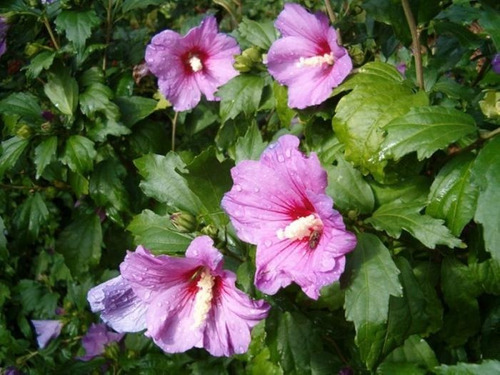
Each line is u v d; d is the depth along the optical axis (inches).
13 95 21.0
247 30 19.4
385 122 14.0
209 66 20.1
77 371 21.6
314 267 12.6
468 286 15.6
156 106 21.6
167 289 13.9
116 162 21.5
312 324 16.3
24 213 23.9
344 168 14.8
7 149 20.3
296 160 12.8
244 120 19.5
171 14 30.8
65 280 28.5
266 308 13.5
